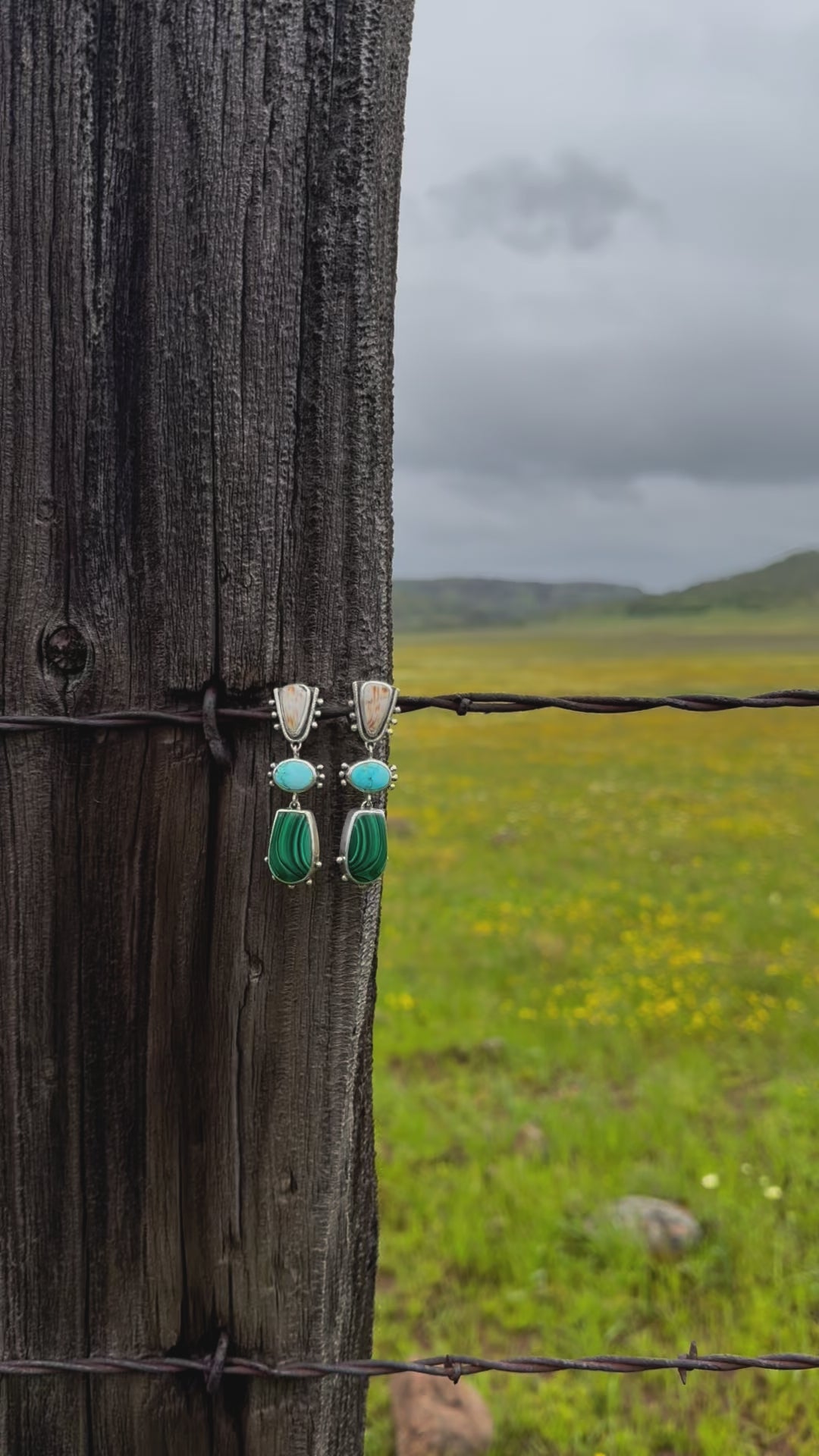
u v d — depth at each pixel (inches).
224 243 17.4
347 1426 20.8
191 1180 19.1
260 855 18.5
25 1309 19.3
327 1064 18.9
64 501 17.9
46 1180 19.1
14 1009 18.8
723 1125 54.4
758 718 359.9
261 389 17.7
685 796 182.1
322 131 17.3
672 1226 43.1
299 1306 19.4
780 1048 66.1
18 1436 19.5
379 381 17.9
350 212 17.4
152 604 18.1
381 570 18.3
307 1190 19.1
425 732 330.6
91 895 18.6
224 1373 19.3
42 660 18.1
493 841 139.8
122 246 17.5
